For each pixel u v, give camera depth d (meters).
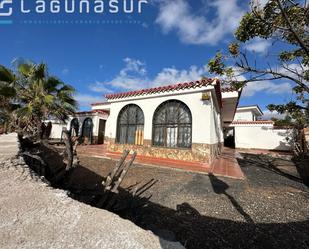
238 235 3.15
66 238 1.32
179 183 5.97
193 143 8.88
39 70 9.62
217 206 4.31
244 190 5.45
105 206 3.99
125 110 11.58
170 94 9.70
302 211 4.09
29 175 2.37
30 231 1.37
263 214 3.93
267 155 14.21
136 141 10.86
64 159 5.30
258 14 5.12
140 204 4.34
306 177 7.36
